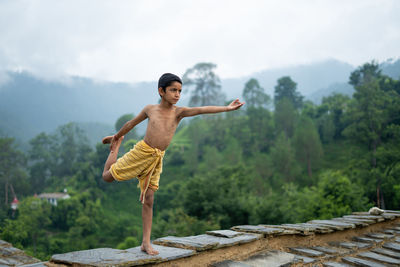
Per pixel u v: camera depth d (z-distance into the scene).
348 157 61.53
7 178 73.12
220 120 91.00
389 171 39.34
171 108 2.86
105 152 80.44
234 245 3.38
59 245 45.88
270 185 57.81
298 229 4.11
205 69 129.00
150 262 2.53
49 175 97.25
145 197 2.81
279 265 3.21
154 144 2.69
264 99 114.38
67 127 107.56
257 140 82.94
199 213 28.52
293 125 80.69
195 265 3.02
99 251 2.76
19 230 32.47
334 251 3.95
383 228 5.73
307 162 61.16
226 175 39.22
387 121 58.34
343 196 26.02
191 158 75.31
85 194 65.12
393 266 3.73
